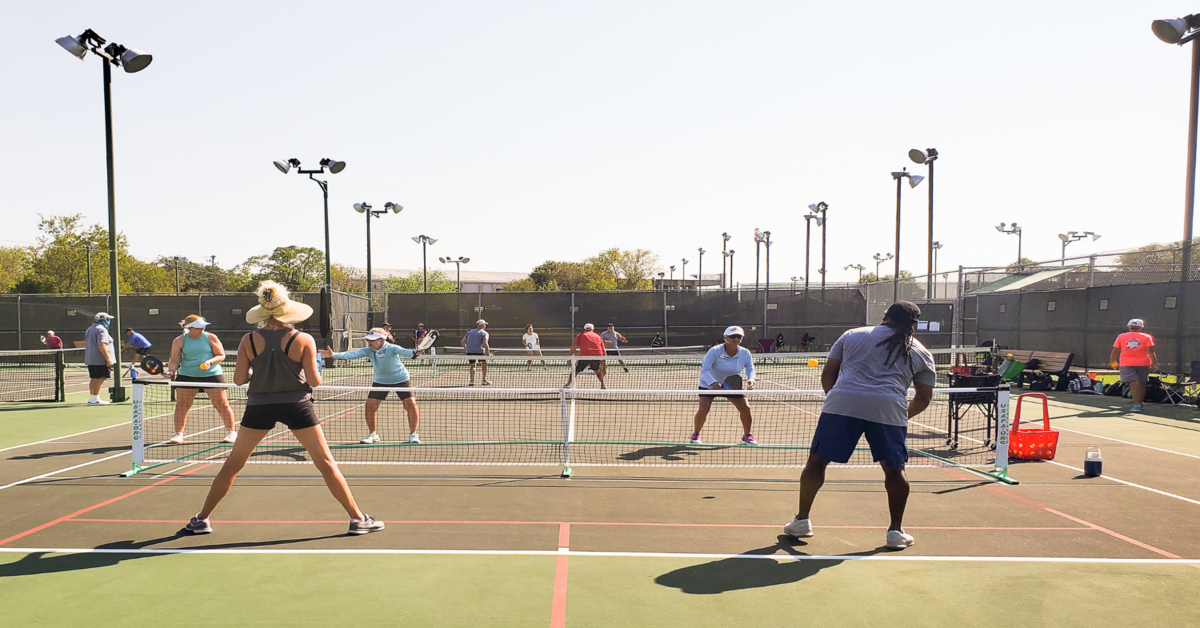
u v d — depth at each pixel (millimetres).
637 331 27016
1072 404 13102
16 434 9367
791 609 3680
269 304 4613
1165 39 12867
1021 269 16922
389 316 26344
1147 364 11930
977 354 16891
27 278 44594
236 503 5734
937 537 4938
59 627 3422
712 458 7734
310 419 4750
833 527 5172
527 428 9922
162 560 4395
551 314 26656
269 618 3539
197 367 8336
